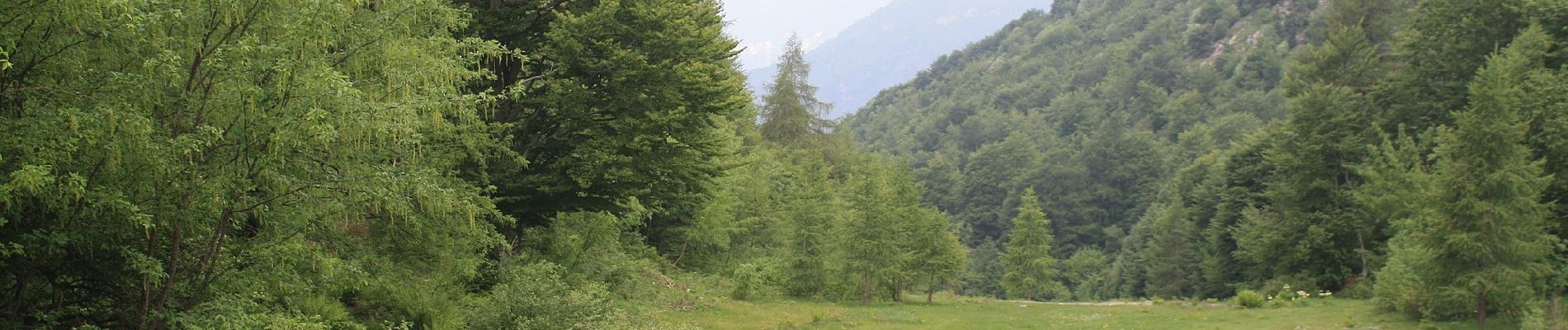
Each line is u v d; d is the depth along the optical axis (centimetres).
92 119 685
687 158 2122
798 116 7162
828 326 2380
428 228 1291
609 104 1941
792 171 5738
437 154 1403
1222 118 11531
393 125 884
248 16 799
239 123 795
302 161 880
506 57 1878
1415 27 3531
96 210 754
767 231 4356
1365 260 3391
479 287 1741
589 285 1568
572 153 1956
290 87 796
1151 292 6191
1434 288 1994
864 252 3322
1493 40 3097
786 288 3412
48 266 823
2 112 709
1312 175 3659
